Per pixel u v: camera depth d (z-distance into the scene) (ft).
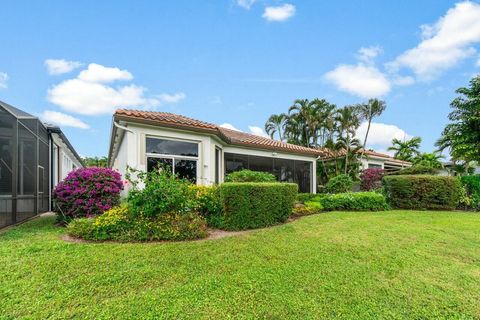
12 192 28.48
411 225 29.84
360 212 40.88
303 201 47.21
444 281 15.48
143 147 33.83
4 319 10.69
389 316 11.84
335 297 13.15
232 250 19.34
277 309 11.93
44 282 13.60
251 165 52.80
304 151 61.98
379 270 16.70
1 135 27.09
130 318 10.93
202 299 12.50
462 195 46.32
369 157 92.89
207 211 27.32
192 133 37.96
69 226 23.15
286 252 19.27
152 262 16.53
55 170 49.49
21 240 21.01
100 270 15.12
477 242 23.36
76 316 11.00
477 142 56.18
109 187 28.35
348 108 89.51
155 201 23.06
